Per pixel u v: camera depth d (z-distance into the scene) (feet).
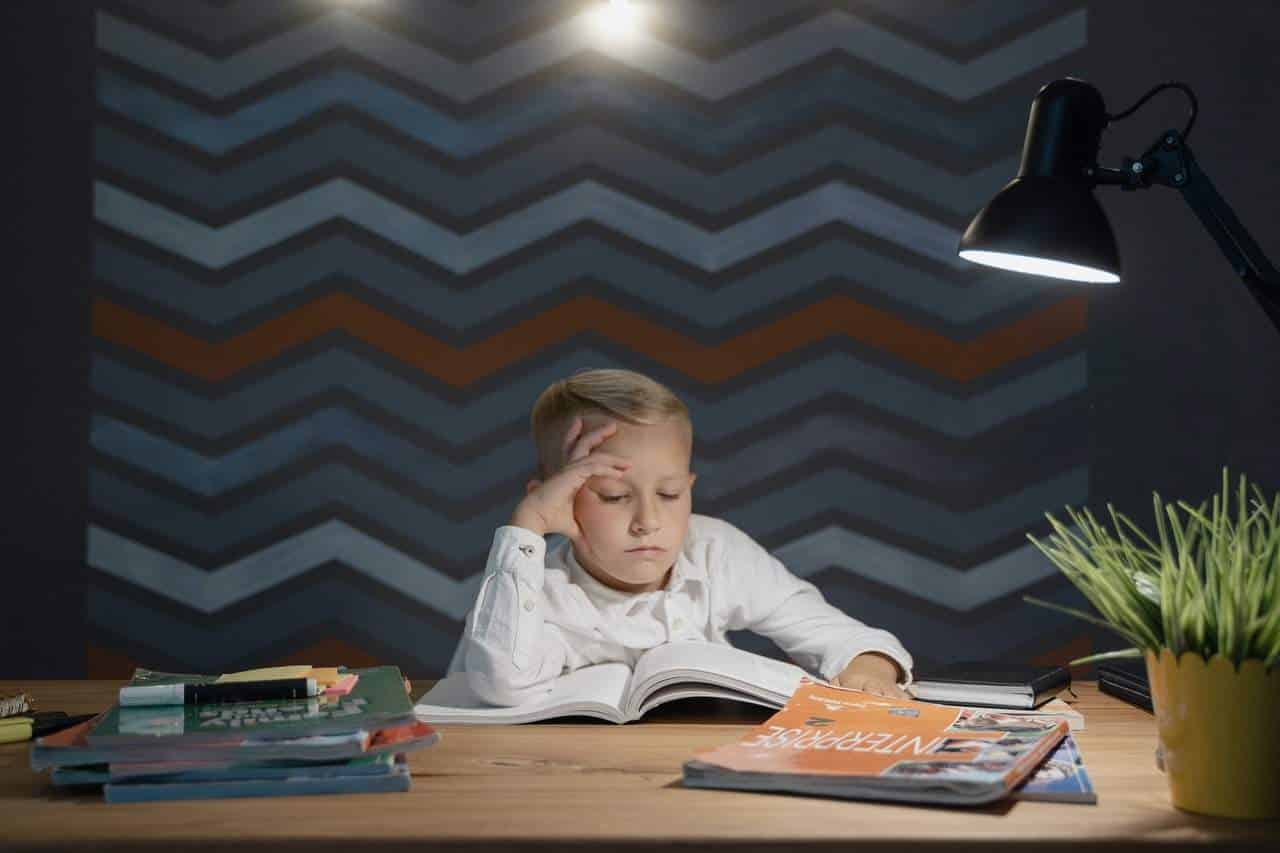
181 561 7.50
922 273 7.51
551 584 4.89
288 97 7.48
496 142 7.50
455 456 7.54
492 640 4.38
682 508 5.00
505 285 7.52
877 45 7.51
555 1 7.50
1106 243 3.90
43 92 7.41
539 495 4.74
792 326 7.52
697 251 7.51
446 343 7.51
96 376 7.45
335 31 7.50
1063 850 2.80
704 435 7.52
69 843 2.77
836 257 7.52
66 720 4.00
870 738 3.50
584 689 4.37
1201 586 3.06
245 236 7.48
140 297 7.46
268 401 7.51
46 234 7.42
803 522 7.54
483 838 2.80
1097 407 7.48
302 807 3.05
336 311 7.52
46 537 7.45
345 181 7.51
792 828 2.87
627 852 2.79
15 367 7.41
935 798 3.05
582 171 7.51
